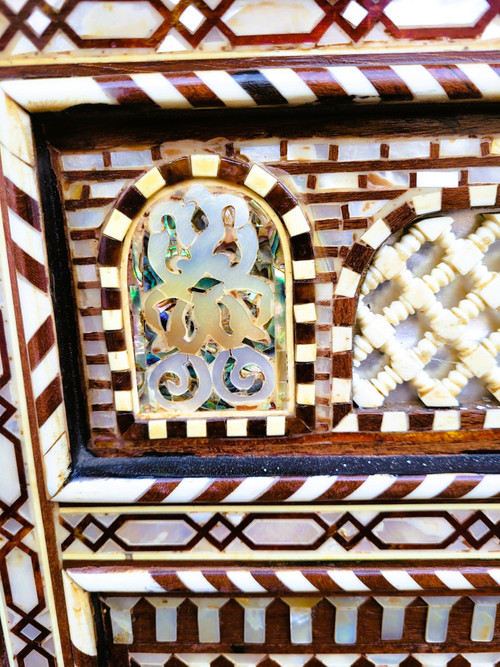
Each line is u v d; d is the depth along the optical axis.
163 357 0.15
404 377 0.15
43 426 0.15
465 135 0.14
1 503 0.15
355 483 0.15
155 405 0.15
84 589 0.16
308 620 0.16
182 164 0.14
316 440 0.15
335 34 0.13
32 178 0.14
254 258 0.14
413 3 0.13
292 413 0.15
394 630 0.16
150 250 0.14
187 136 0.14
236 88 0.13
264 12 0.13
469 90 0.13
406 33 0.13
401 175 0.14
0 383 0.15
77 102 0.13
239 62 0.14
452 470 0.15
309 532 0.15
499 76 0.13
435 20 0.13
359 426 0.15
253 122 0.14
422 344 0.15
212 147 0.14
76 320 0.15
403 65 0.13
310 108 0.14
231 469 0.15
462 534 0.15
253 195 0.14
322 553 0.16
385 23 0.13
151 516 0.16
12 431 0.15
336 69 0.13
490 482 0.15
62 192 0.14
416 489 0.15
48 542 0.15
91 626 0.16
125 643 0.16
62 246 0.15
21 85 0.13
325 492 0.15
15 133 0.14
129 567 0.16
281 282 0.15
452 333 0.15
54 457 0.15
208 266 0.14
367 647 0.16
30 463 0.15
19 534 0.15
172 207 0.14
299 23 0.13
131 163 0.14
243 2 0.13
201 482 0.15
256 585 0.15
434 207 0.14
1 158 0.14
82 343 0.15
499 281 0.15
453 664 0.16
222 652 0.16
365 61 0.13
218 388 0.15
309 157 0.14
